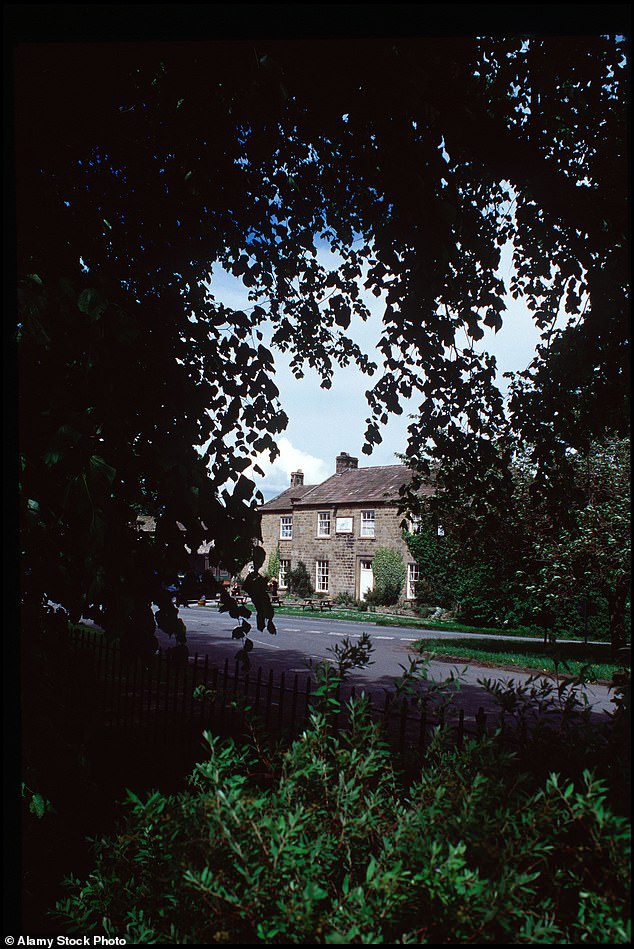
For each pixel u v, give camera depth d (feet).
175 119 13.71
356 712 7.66
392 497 99.09
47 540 11.11
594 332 14.34
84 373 10.56
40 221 12.16
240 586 13.17
